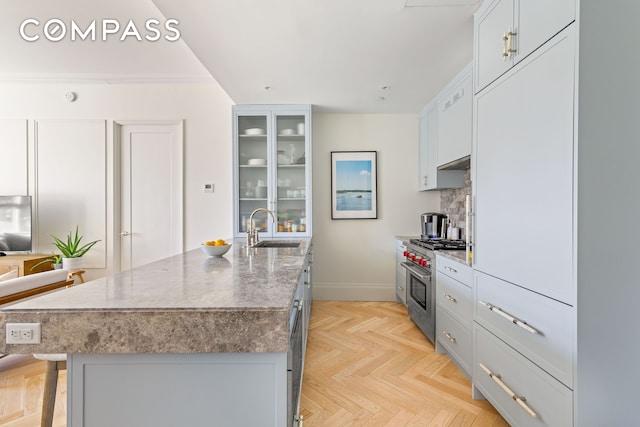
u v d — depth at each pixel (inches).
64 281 73.5
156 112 140.6
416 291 115.6
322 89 119.0
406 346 102.0
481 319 69.0
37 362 89.7
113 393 35.1
